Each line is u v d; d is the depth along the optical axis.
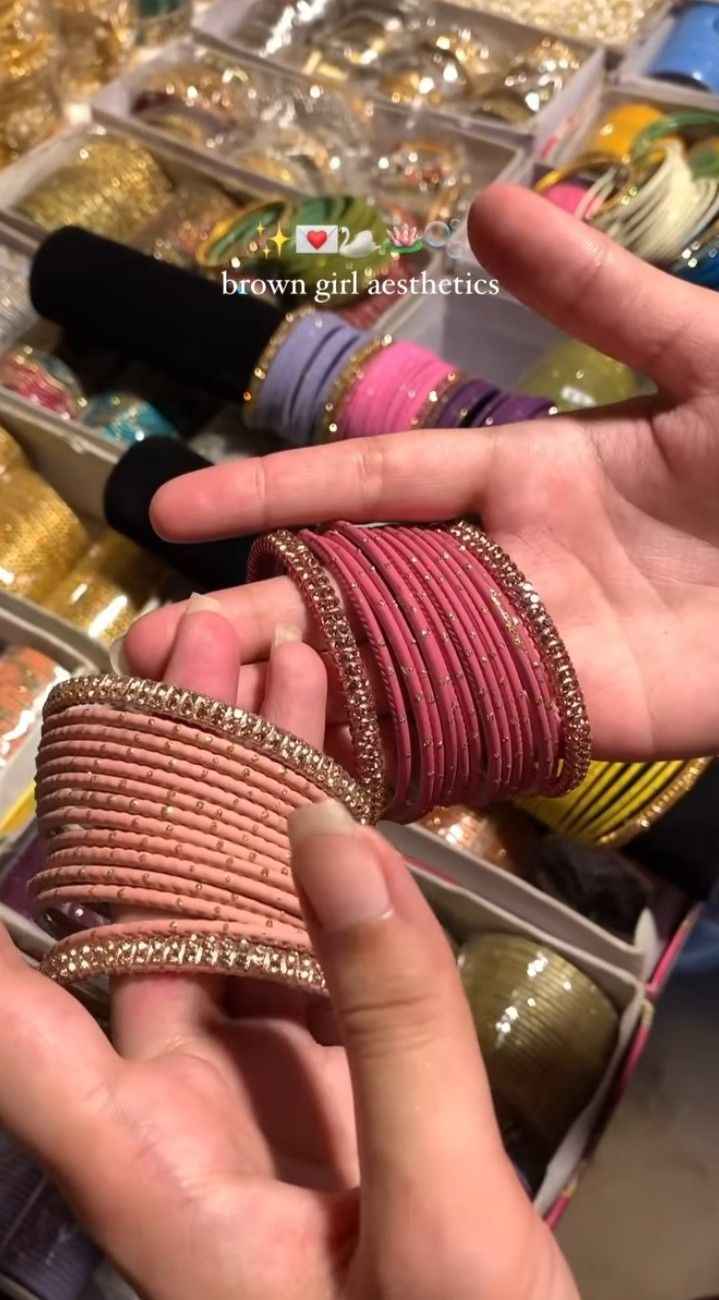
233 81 1.30
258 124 1.27
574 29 1.36
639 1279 0.99
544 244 0.62
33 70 1.16
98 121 1.26
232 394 1.01
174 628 0.62
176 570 0.97
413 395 0.94
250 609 0.64
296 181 1.22
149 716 0.53
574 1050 0.83
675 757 0.71
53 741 0.56
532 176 1.25
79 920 0.68
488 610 0.61
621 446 0.69
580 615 0.70
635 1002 0.85
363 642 0.65
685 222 1.03
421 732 0.60
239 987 0.55
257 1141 0.48
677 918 0.92
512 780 0.64
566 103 1.29
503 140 1.26
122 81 1.28
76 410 1.10
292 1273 0.42
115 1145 0.43
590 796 0.86
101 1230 0.43
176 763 0.52
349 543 0.64
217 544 0.94
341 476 0.69
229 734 0.53
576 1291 0.42
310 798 0.53
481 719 0.61
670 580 0.71
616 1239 1.01
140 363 1.10
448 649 0.60
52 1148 0.44
